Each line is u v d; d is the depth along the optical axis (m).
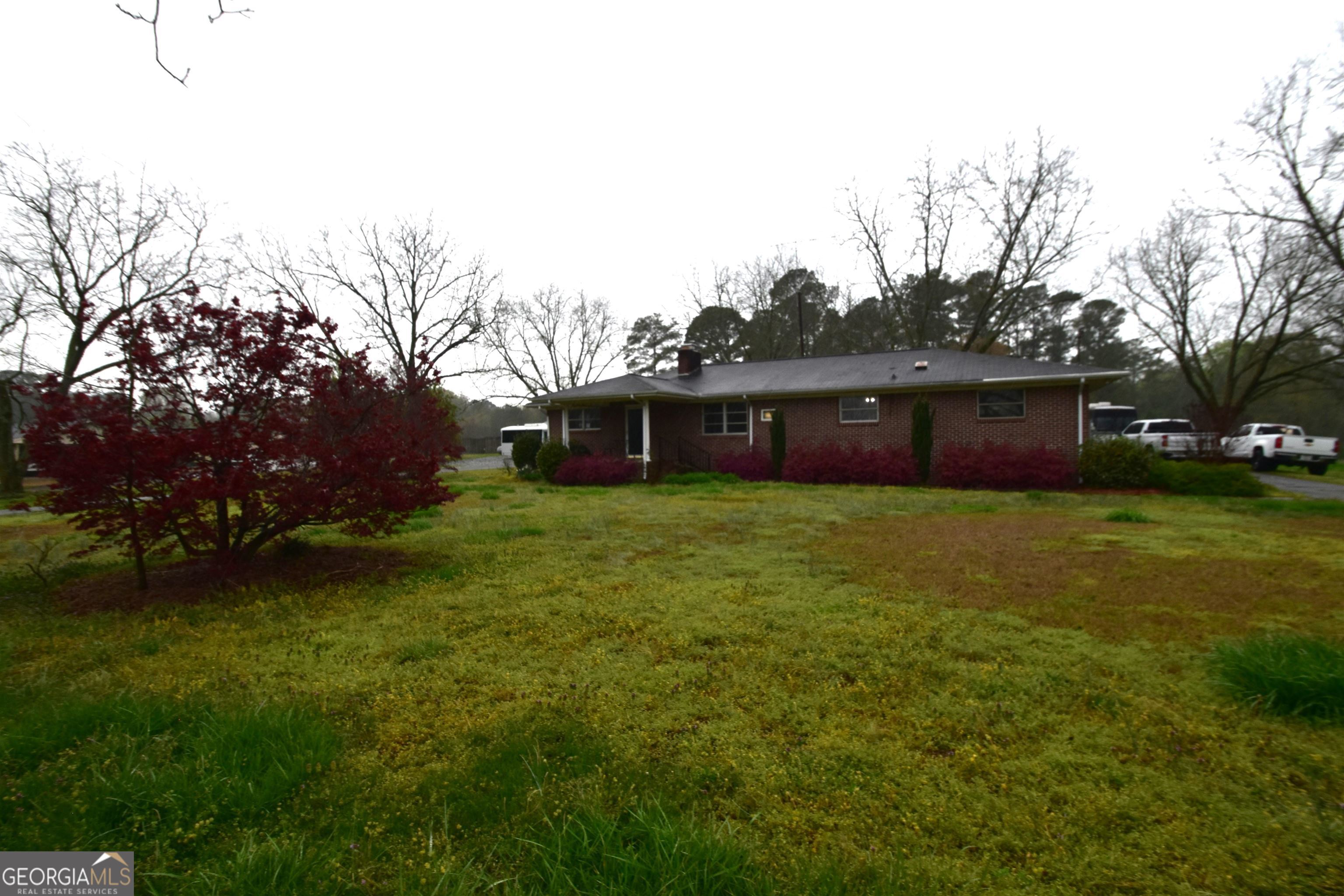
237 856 2.41
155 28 3.90
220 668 4.48
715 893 2.23
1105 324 45.94
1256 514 10.98
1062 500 13.12
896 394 18.66
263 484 6.33
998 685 3.97
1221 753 3.13
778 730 3.49
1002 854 2.49
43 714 3.62
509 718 3.62
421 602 6.10
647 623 5.31
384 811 2.79
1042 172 27.72
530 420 70.44
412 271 32.00
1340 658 3.75
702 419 21.78
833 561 7.46
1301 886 2.25
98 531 6.39
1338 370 24.78
